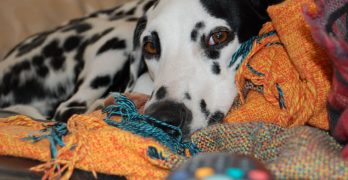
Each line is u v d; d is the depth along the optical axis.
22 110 0.96
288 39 0.54
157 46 0.70
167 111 0.58
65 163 0.45
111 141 0.44
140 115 0.54
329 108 0.43
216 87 0.64
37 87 1.02
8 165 0.48
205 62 0.66
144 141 0.43
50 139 0.47
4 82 1.04
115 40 0.96
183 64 0.65
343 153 0.38
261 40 0.60
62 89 1.02
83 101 0.92
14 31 1.13
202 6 0.68
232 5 0.69
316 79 0.52
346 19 0.44
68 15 1.14
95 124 0.48
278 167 0.36
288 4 0.55
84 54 0.99
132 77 0.81
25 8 1.13
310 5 0.47
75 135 0.46
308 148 0.37
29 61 1.03
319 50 0.52
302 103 0.51
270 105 0.54
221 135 0.46
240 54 0.67
